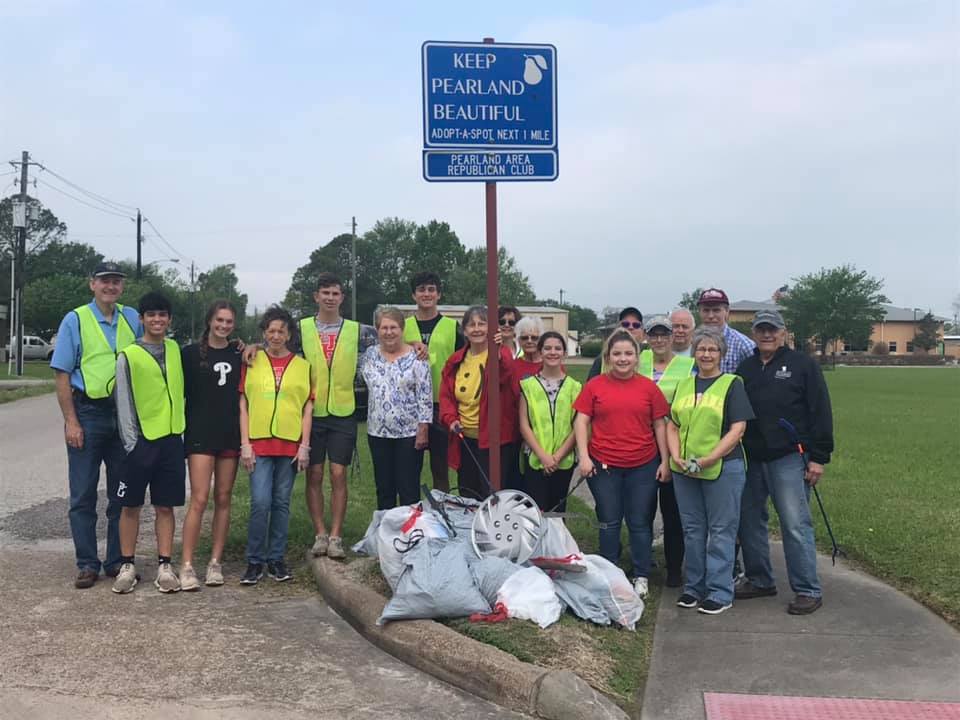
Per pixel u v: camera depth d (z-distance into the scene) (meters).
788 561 5.29
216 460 5.86
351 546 6.59
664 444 5.53
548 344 5.77
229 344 5.88
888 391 30.23
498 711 3.87
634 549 5.60
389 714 3.83
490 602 4.66
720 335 5.43
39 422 16.97
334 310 6.20
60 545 6.85
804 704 3.91
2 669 4.21
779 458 5.29
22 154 36.00
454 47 5.18
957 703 3.90
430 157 5.18
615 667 4.21
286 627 4.96
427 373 6.05
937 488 9.20
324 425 6.12
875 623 5.00
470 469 6.06
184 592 5.62
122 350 5.55
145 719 3.71
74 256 92.75
